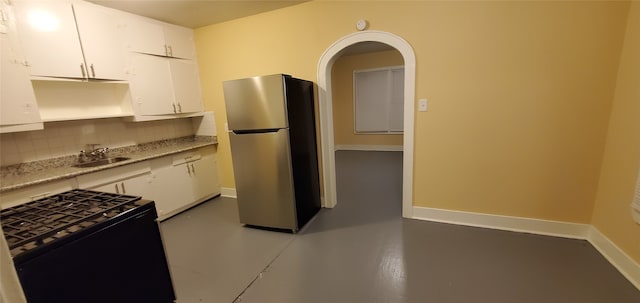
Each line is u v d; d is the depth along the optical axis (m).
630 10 1.81
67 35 2.34
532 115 2.20
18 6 2.05
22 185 1.97
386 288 1.83
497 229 2.48
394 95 6.31
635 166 1.72
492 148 2.38
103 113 2.88
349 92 6.70
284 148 2.51
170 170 3.11
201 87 3.66
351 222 2.83
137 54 2.89
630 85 1.78
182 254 2.38
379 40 2.56
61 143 2.60
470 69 2.31
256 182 2.68
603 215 2.04
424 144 2.61
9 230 1.04
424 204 2.75
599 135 2.05
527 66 2.14
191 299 1.82
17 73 2.06
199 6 2.76
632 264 1.75
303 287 1.88
